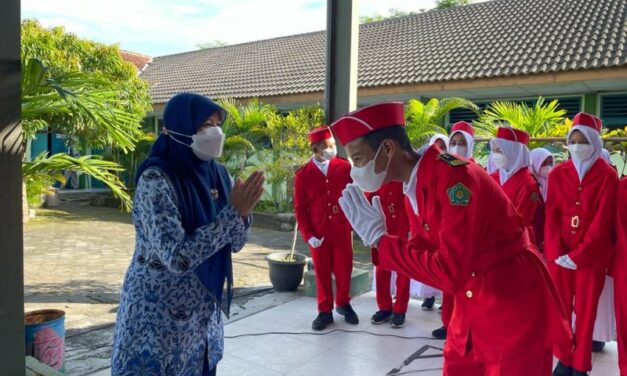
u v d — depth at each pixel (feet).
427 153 6.19
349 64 16.31
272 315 14.99
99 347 12.97
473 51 34.40
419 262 5.97
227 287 6.66
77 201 48.21
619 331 10.26
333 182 13.79
